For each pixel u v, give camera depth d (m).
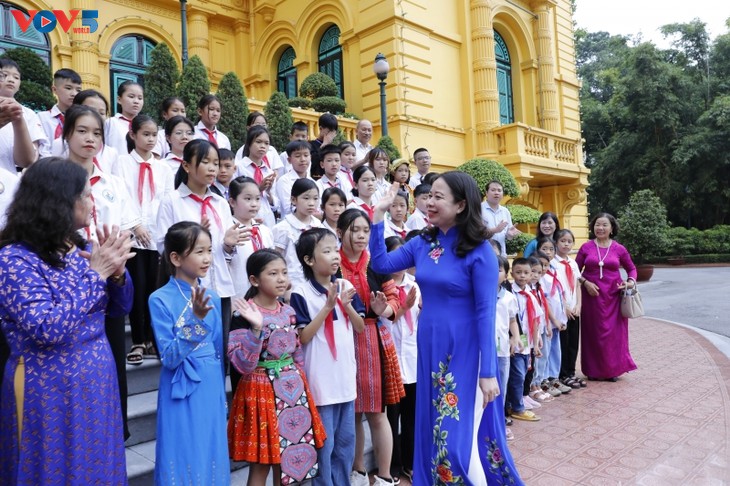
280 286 2.99
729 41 28.06
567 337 6.19
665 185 27.08
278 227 4.06
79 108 3.28
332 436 3.10
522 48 15.36
